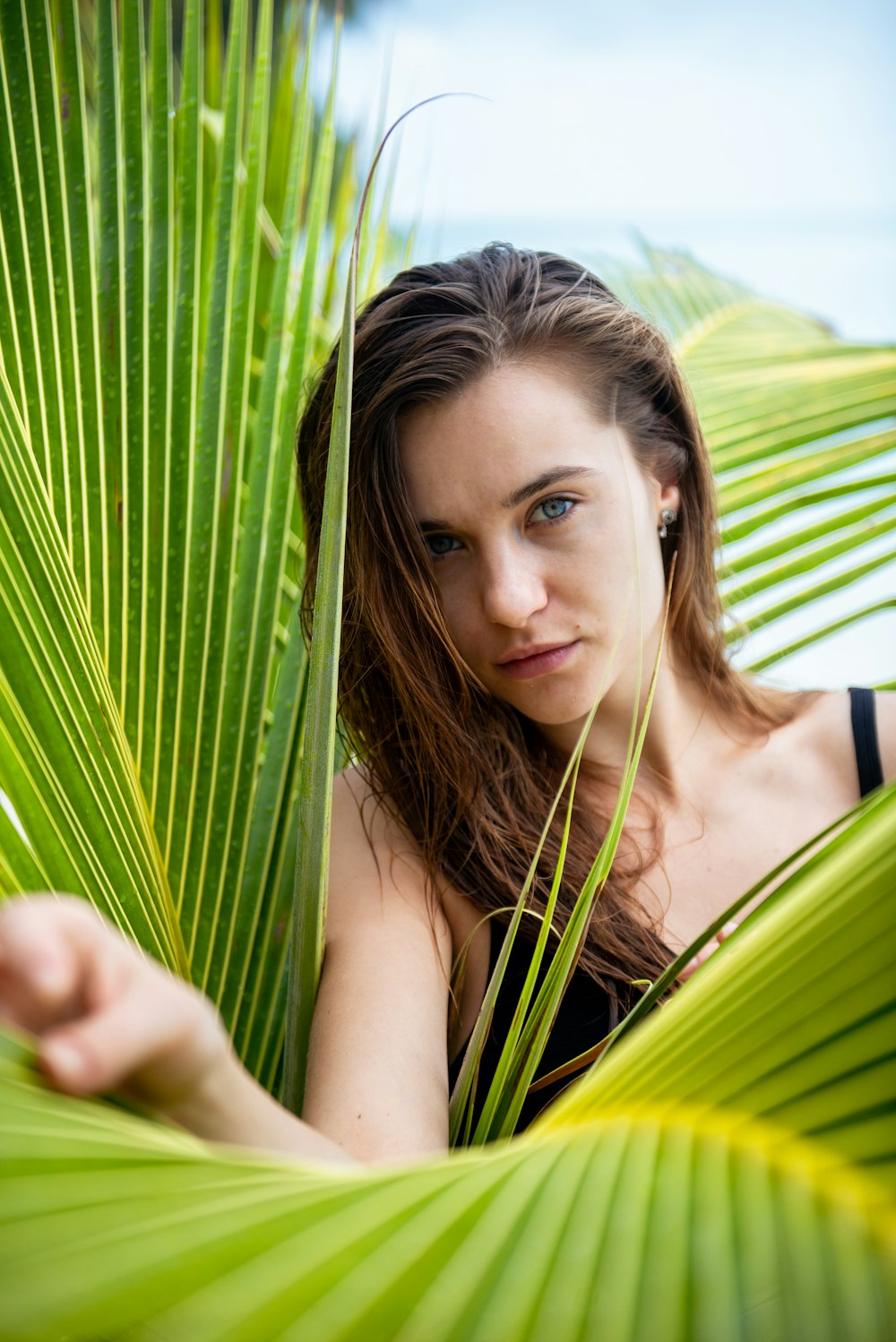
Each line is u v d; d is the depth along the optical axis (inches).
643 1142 8.6
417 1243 7.3
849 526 44.8
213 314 31.1
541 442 30.0
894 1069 8.2
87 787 24.3
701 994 9.3
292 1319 6.7
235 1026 29.8
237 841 29.0
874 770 37.9
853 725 38.6
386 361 30.7
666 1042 9.2
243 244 32.1
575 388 31.2
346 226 46.1
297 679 32.4
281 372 33.9
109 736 25.8
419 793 33.2
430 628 31.7
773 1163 8.3
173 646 28.9
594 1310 7.1
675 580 37.5
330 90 36.1
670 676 36.4
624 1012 31.0
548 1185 8.1
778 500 46.0
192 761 28.8
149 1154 7.9
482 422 29.8
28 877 23.1
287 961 30.4
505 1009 31.4
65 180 27.9
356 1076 25.9
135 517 28.6
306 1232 7.2
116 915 24.9
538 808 33.5
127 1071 9.9
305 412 33.9
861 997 8.4
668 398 36.2
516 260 34.3
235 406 31.0
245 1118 11.7
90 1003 9.7
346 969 29.2
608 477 31.3
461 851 32.5
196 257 30.2
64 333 27.9
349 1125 24.6
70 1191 7.3
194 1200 7.4
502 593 30.4
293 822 31.2
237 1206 7.4
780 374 52.6
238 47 31.8
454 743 32.1
